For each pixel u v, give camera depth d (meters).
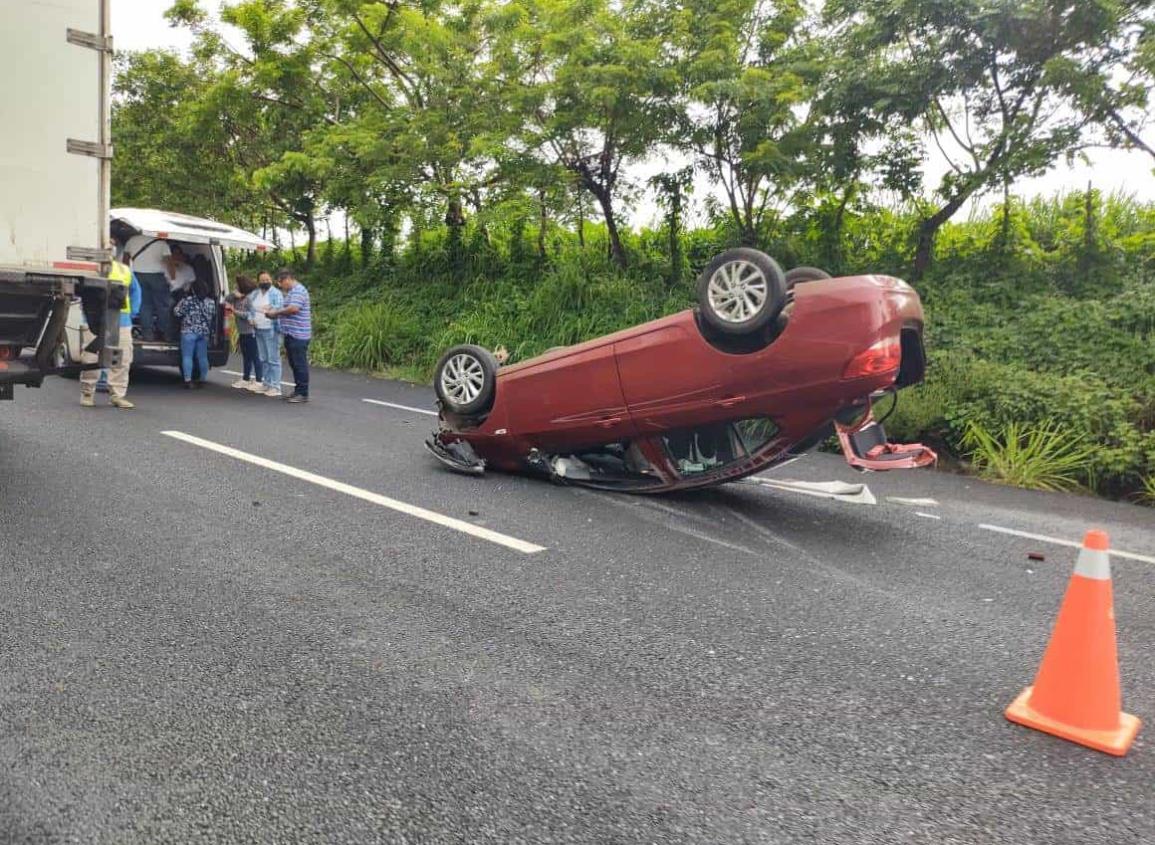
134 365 11.43
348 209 16.50
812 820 2.54
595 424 6.38
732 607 4.29
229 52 17.92
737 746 2.94
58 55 5.45
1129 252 11.27
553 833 2.44
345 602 4.10
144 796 2.53
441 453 7.25
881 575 4.91
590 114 13.06
